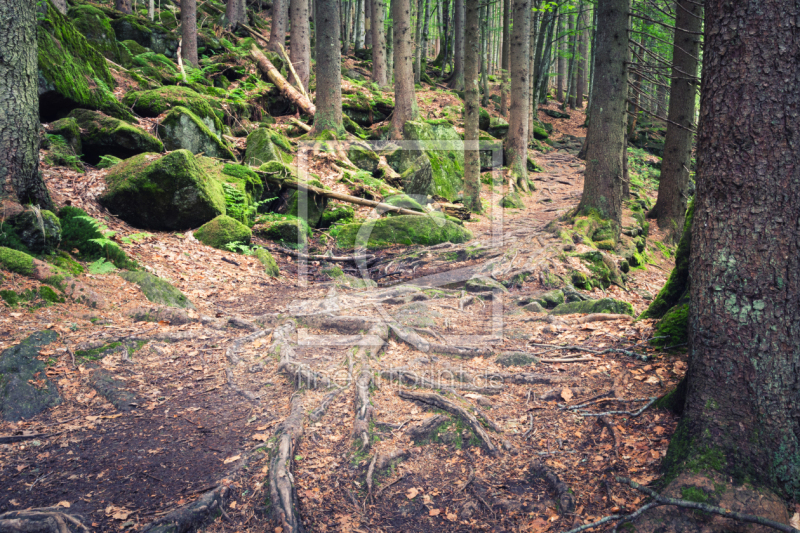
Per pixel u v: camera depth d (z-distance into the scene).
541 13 28.17
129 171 8.32
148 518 2.85
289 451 3.39
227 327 5.73
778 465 2.73
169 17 19.83
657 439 3.42
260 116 15.75
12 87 5.80
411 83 16.62
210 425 3.87
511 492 3.21
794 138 2.69
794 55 2.65
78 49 10.50
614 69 10.85
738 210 2.82
